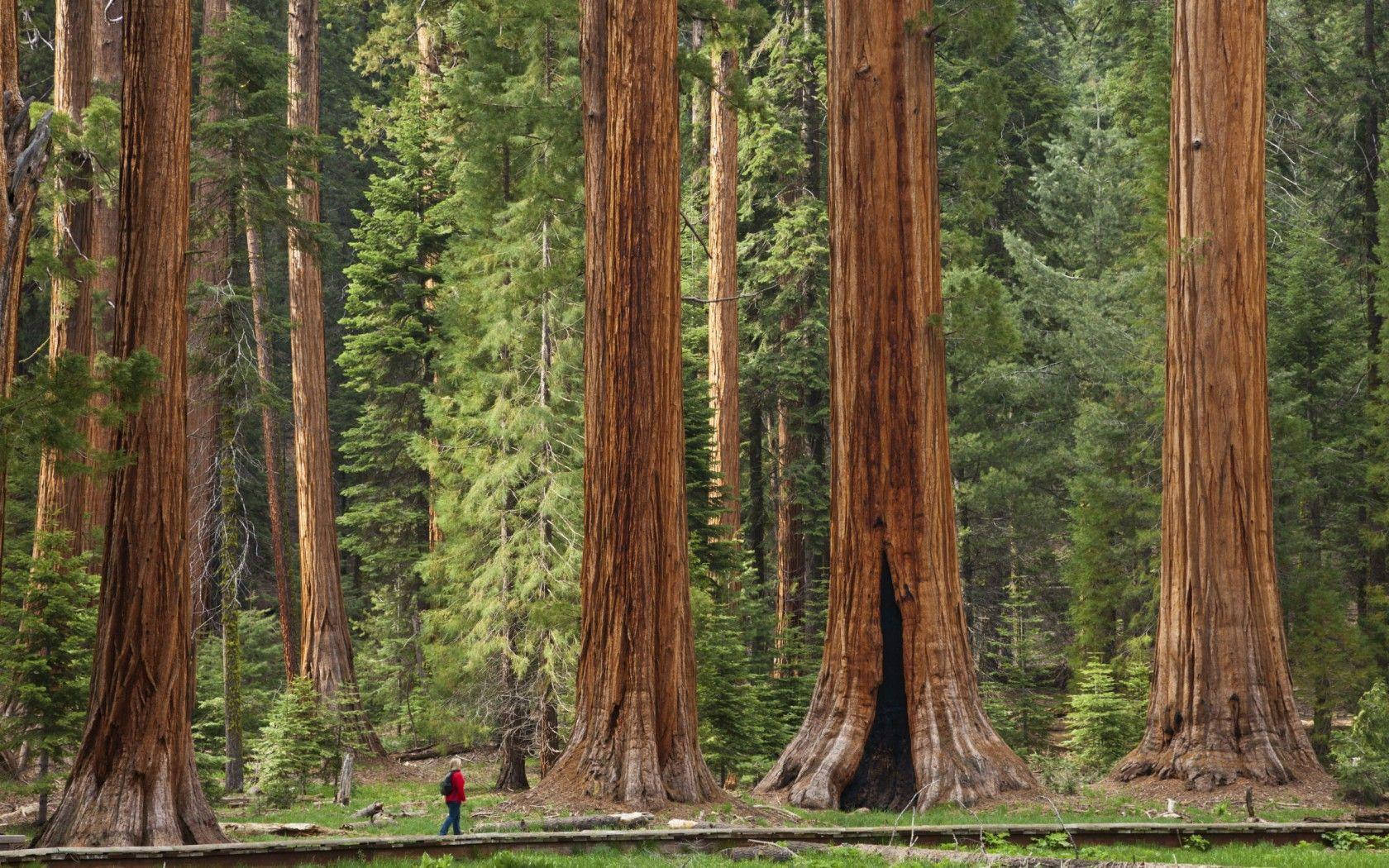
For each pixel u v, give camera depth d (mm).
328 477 29531
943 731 18641
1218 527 19641
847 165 19688
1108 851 13117
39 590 17359
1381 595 28469
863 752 18891
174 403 15203
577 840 13695
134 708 14539
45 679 17125
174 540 15047
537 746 24562
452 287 28062
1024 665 33375
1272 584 19719
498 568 24141
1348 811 17281
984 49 20484
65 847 12406
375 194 34594
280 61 25781
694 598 24797
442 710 25234
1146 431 31781
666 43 18625
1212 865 11828
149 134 15359
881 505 19312
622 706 17547
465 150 27703
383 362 34156
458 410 26734
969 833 14375
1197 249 20125
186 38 15773
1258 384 19984
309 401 29453
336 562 29438
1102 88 44156
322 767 26391
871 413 19422
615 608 17781
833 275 20031
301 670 28969
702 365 34500
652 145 18391
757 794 18875
